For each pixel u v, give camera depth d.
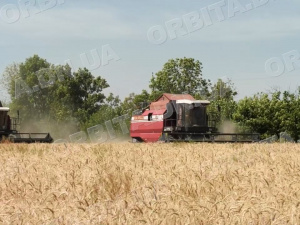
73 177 20.25
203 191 17.30
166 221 13.27
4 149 41.28
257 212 13.55
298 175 20.38
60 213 14.54
